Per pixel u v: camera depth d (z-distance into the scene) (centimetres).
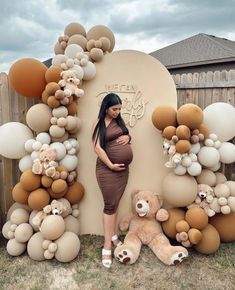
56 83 311
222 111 328
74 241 301
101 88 351
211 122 327
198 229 306
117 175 310
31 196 304
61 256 294
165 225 327
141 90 350
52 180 307
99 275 285
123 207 356
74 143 332
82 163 353
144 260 306
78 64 332
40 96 330
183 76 432
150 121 350
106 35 365
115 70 351
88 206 357
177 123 316
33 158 313
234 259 309
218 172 359
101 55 346
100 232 360
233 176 379
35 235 307
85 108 350
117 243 329
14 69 314
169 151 308
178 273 287
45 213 302
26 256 314
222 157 324
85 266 299
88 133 351
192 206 317
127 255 293
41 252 299
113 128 312
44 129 317
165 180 327
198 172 312
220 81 386
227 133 328
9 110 350
